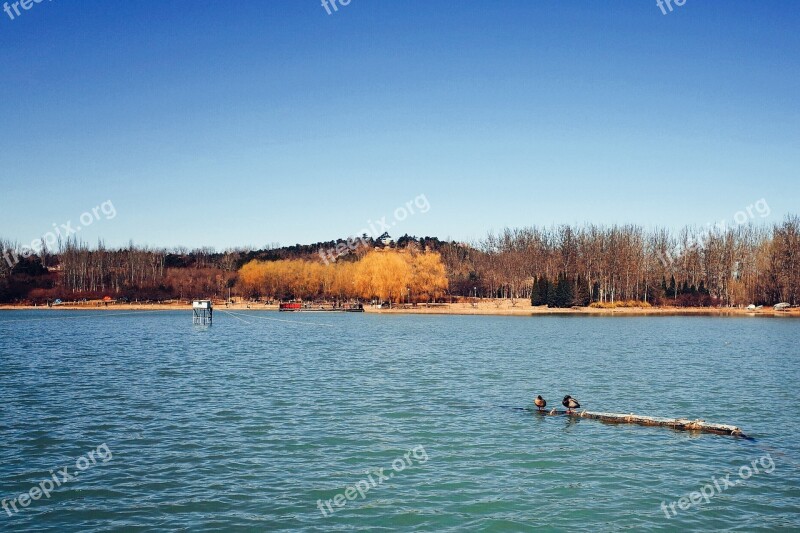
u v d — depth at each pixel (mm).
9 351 73688
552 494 25406
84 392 45500
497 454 30469
